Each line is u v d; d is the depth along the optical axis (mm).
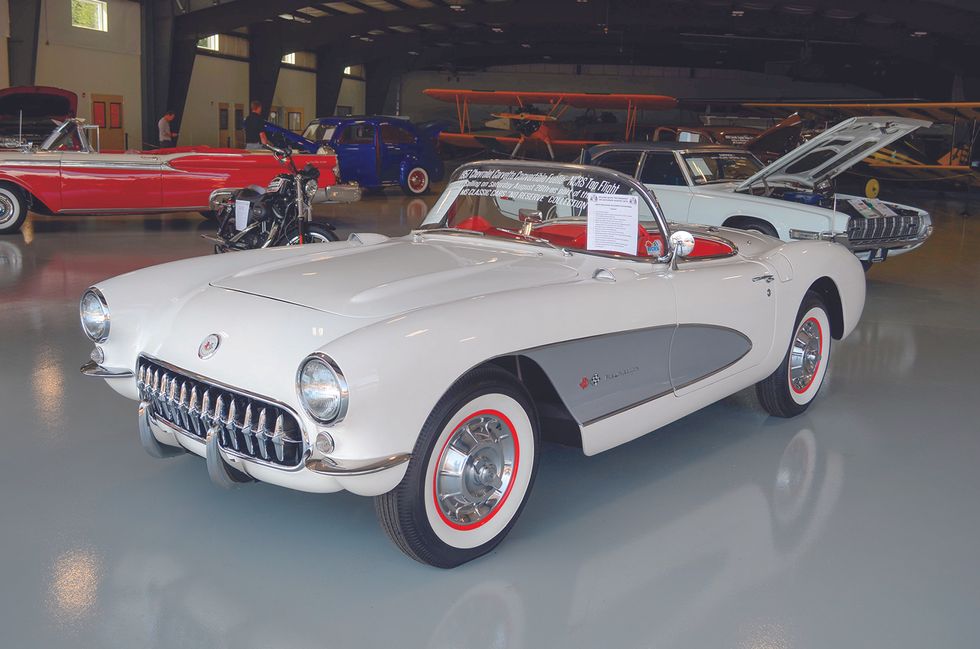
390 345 2307
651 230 3418
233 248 6957
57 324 5520
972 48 25688
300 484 2441
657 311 3094
